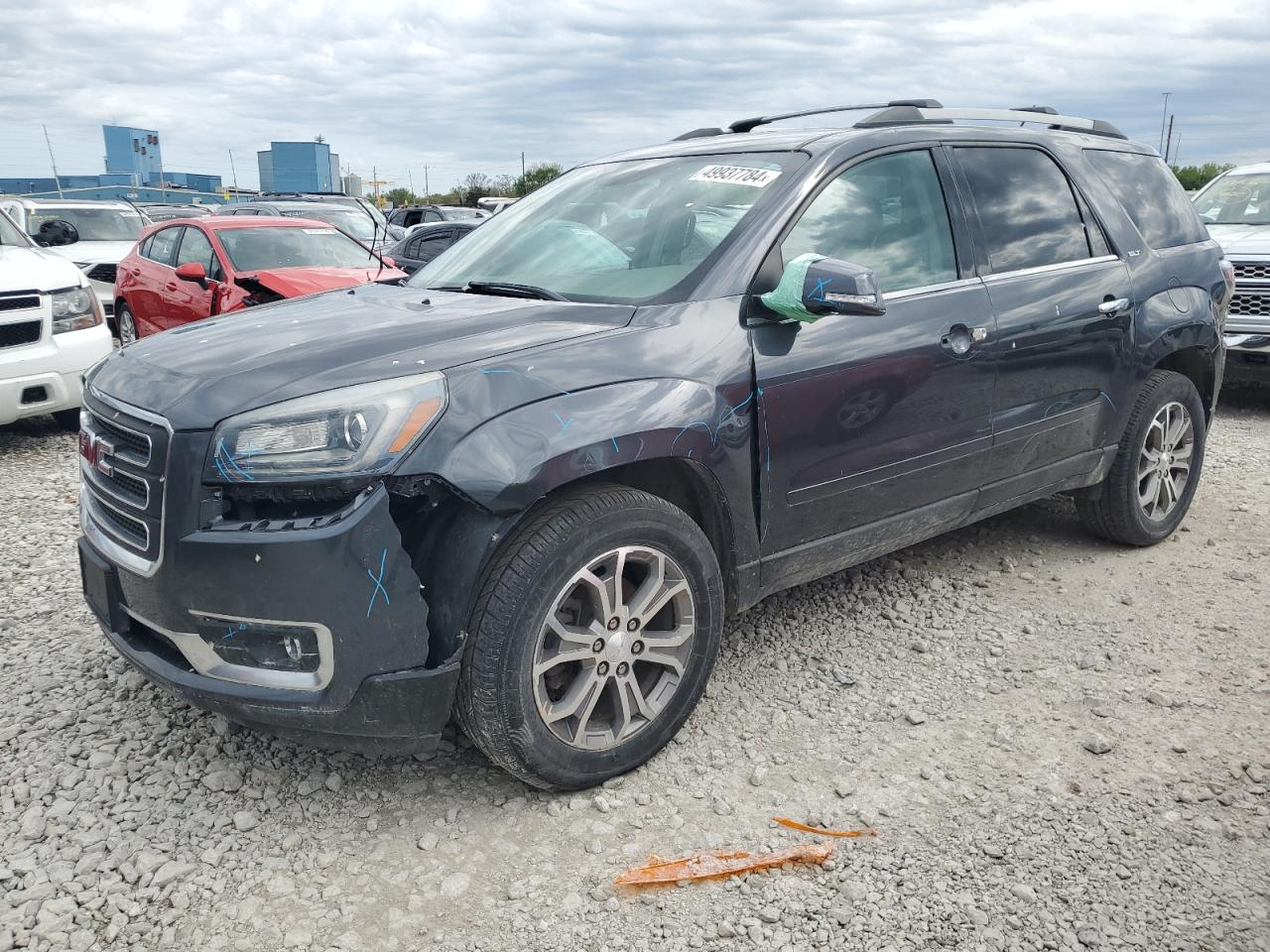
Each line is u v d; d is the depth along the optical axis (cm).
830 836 269
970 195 383
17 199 1388
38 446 705
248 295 855
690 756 308
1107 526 466
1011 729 321
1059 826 271
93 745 315
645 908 244
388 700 253
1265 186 903
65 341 657
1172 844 263
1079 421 417
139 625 288
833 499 333
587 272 338
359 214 1684
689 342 297
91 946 232
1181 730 320
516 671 261
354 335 288
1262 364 795
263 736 320
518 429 258
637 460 275
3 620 408
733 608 320
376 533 246
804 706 336
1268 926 234
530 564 258
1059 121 447
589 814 280
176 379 272
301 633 249
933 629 394
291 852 266
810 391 317
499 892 251
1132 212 452
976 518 400
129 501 271
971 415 369
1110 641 383
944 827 272
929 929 235
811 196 335
